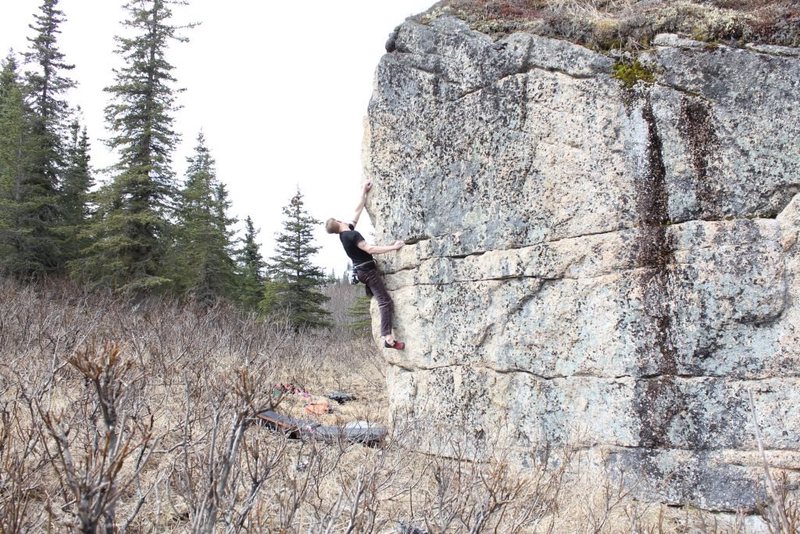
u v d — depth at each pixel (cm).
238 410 320
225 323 1138
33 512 334
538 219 509
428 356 562
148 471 419
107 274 1811
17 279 1764
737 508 412
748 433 430
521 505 381
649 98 478
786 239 434
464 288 543
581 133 495
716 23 474
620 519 418
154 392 595
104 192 1836
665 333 459
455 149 552
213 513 271
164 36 1923
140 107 1912
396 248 570
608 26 505
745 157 450
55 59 2239
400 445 487
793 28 455
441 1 606
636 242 472
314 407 682
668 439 451
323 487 413
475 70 544
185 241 2147
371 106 604
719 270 447
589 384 483
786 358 427
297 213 2261
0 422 459
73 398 536
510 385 517
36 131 2083
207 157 3266
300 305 2214
